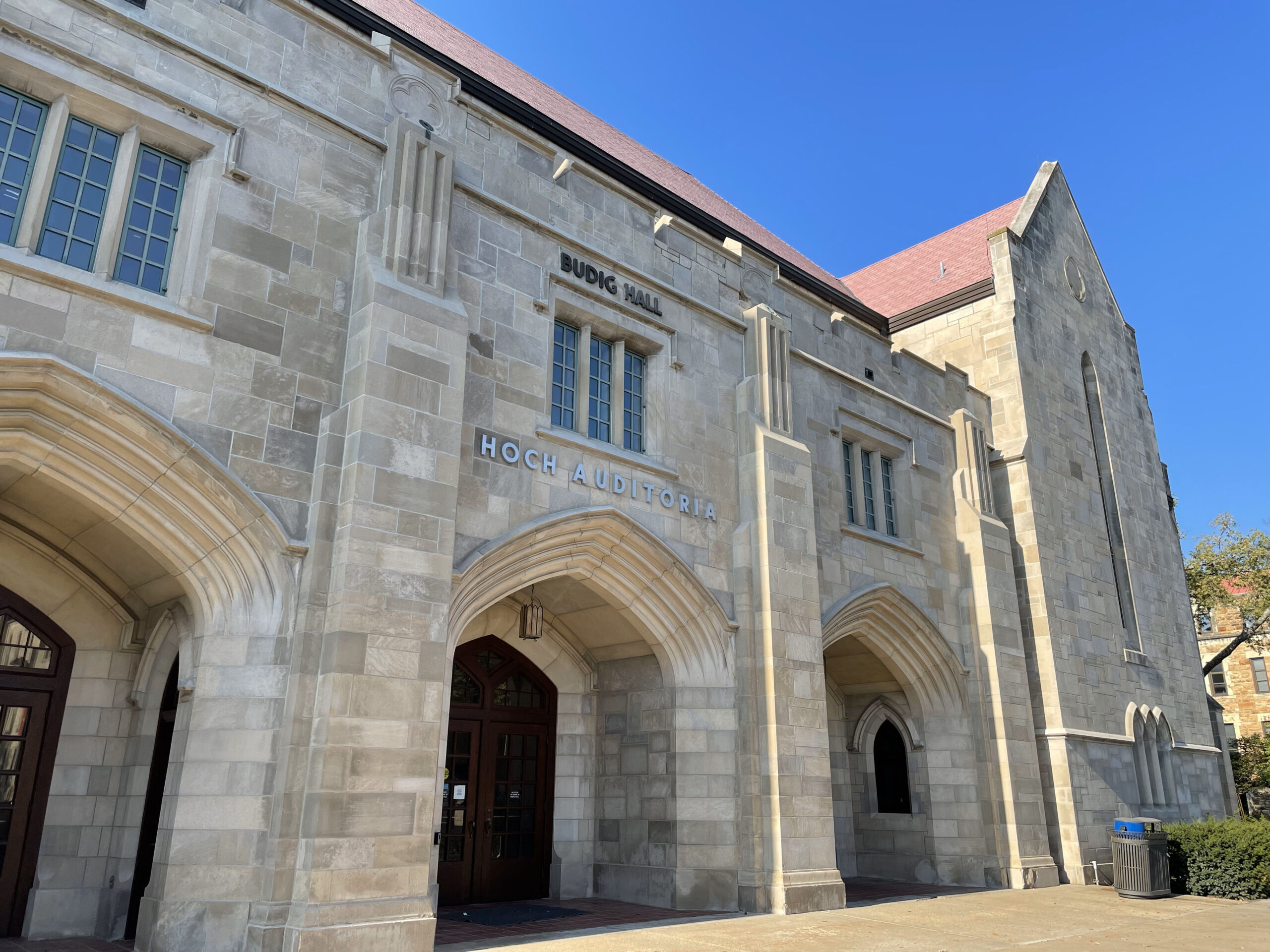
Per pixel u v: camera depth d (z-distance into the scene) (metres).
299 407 9.20
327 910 7.69
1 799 9.05
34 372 7.62
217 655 8.44
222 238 9.09
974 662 16.72
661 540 12.03
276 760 8.27
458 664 12.77
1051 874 15.91
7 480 8.58
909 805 16.56
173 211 9.19
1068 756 17.22
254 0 10.00
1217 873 14.77
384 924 7.96
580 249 12.44
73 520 8.99
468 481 10.32
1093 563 20.52
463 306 10.40
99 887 9.24
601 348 12.91
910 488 17.16
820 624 13.35
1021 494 19.12
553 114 16.53
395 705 8.57
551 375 11.81
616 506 11.82
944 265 24.50
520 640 13.12
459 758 12.48
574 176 12.80
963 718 16.31
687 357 13.56
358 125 10.54
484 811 12.52
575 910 11.65
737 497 13.61
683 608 12.34
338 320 9.74
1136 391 25.61
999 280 20.92
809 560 13.49
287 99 9.87
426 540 9.21
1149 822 14.94
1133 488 23.69
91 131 8.81
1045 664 17.94
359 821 8.09
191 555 8.58
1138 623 21.73
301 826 8.02
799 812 12.09
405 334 9.62
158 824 9.07
